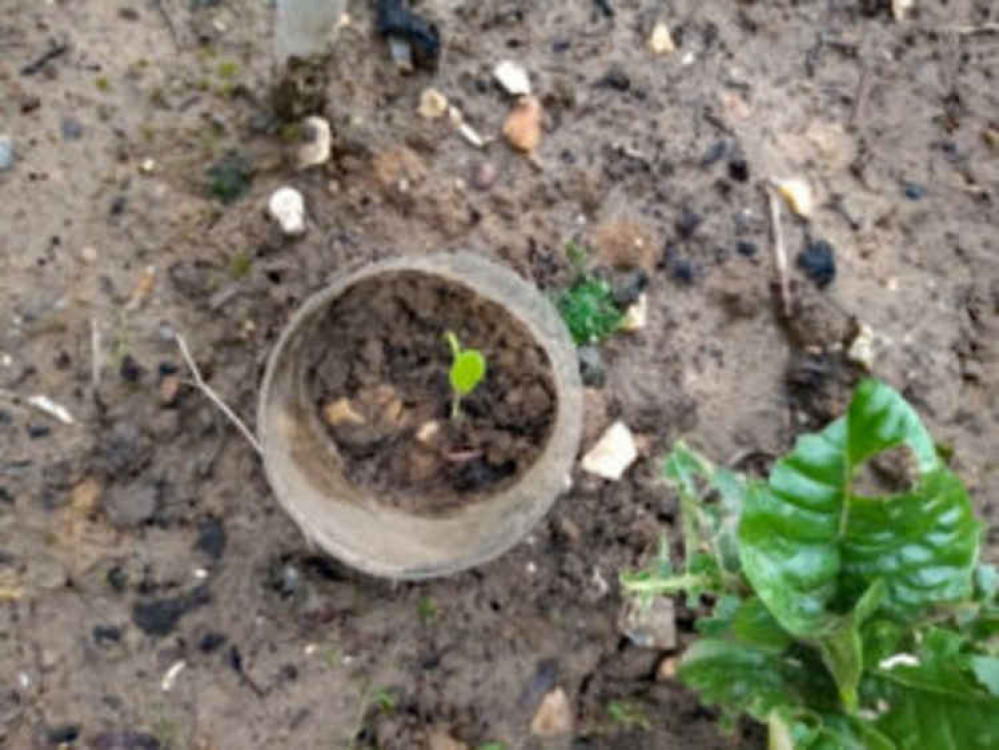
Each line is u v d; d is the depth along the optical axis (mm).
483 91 313
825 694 225
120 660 273
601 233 309
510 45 319
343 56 307
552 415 290
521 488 277
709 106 323
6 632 270
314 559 282
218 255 291
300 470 271
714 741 285
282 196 293
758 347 311
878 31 339
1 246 283
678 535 294
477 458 292
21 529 274
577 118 317
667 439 300
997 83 339
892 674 212
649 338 305
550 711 283
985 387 317
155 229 290
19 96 292
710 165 318
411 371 293
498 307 291
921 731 211
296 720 275
